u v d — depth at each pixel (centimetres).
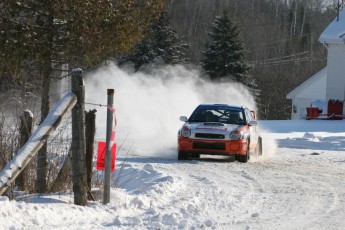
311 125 5706
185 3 13888
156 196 1867
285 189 2139
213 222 1494
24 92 2041
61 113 1517
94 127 1716
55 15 2011
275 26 14788
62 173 1805
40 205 1464
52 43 2070
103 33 2094
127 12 2131
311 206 1802
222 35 9794
